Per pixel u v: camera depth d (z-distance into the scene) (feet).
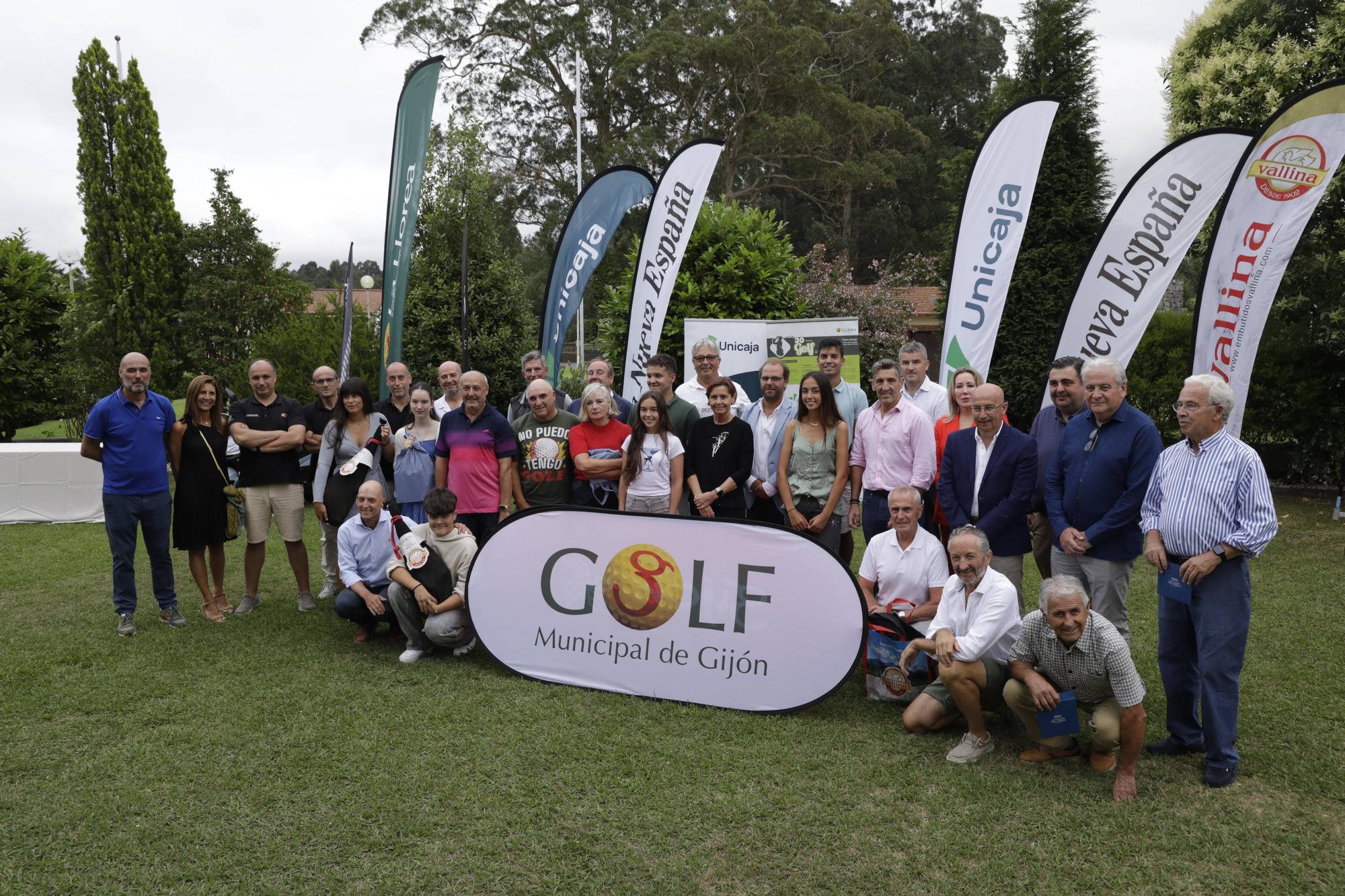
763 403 18.22
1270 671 15.07
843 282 53.06
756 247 33.17
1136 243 19.22
